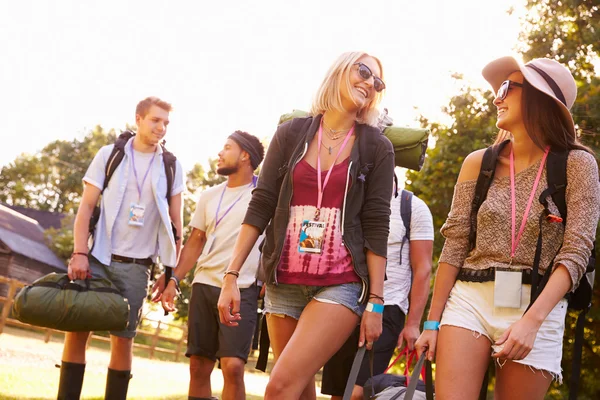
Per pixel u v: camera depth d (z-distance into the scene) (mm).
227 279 3891
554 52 18047
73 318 5695
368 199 3809
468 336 3457
